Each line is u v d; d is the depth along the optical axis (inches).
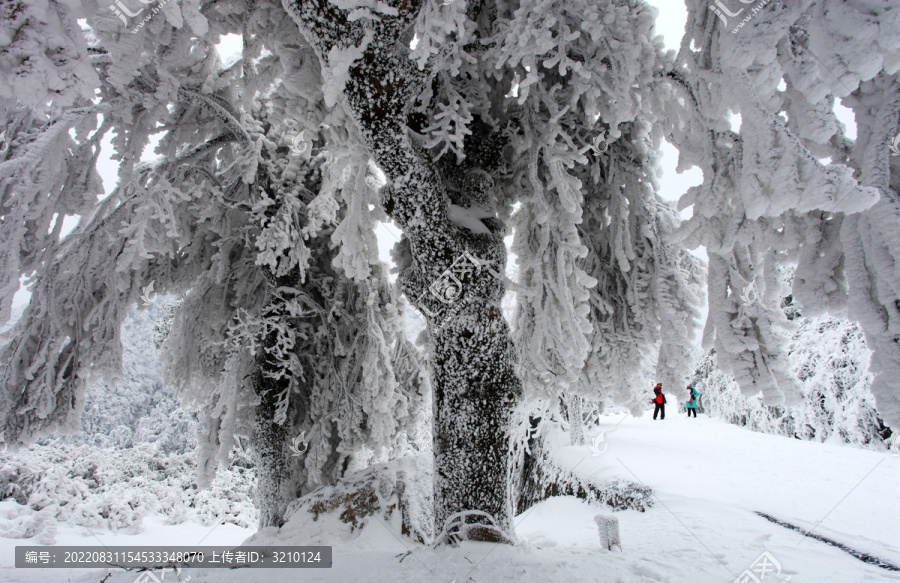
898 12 81.0
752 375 127.6
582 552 169.2
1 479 461.1
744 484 296.4
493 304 188.7
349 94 161.8
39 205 159.9
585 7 143.3
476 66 179.9
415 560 158.6
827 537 197.0
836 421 500.7
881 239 94.7
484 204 207.2
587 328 190.2
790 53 99.4
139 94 188.1
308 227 268.5
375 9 135.6
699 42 120.2
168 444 933.8
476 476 175.8
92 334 244.1
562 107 199.6
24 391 224.8
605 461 353.7
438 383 189.5
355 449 298.8
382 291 328.2
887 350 93.0
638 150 215.6
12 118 185.2
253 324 285.1
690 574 147.0
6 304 143.4
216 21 188.4
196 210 275.9
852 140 107.0
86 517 429.7
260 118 296.4
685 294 203.5
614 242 227.3
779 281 122.5
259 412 298.7
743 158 108.3
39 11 76.2
